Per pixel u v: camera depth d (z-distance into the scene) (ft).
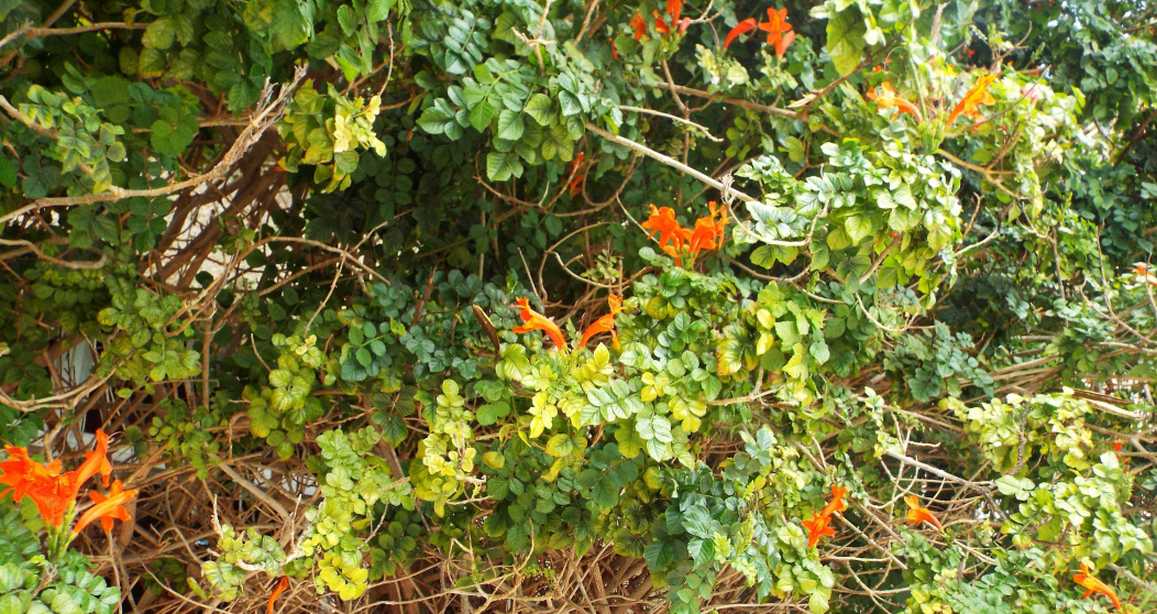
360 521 2.17
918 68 2.40
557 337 2.05
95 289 2.08
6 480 1.35
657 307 2.21
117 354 2.04
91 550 2.40
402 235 2.55
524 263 2.58
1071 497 2.46
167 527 2.61
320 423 2.37
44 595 1.37
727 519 2.16
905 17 2.17
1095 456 2.93
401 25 1.93
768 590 2.15
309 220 2.59
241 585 2.04
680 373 2.06
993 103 2.71
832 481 2.60
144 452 2.32
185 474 2.56
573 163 2.68
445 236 2.65
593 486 2.16
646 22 2.38
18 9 1.45
